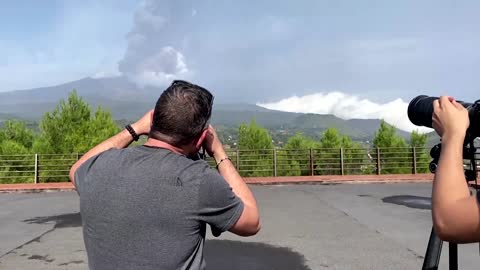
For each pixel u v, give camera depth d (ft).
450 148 3.63
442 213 3.43
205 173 4.68
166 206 4.52
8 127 79.15
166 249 4.50
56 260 17.69
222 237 21.26
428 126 4.48
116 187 4.65
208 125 5.08
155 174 4.64
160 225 4.51
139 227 4.50
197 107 4.86
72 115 66.13
